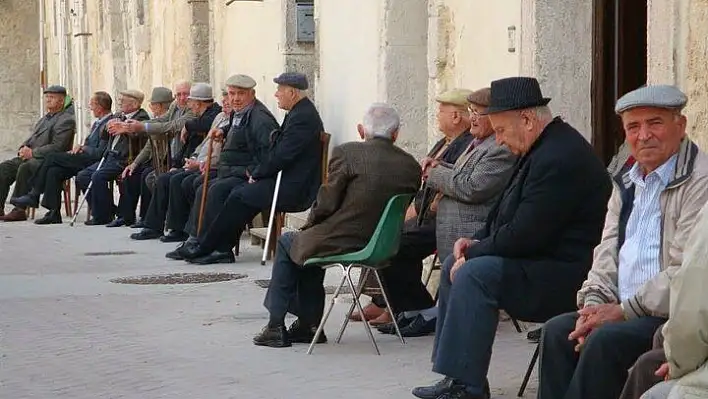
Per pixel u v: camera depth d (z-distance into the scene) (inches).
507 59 707.4
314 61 1115.3
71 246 1080.8
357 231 601.9
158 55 1683.1
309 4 1120.8
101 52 2140.7
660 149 414.3
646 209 422.9
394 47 874.8
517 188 484.4
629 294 424.2
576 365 420.8
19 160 1343.5
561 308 478.0
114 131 1151.6
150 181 1170.0
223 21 1384.1
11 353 620.4
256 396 520.1
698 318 320.8
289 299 620.4
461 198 596.4
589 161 476.7
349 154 605.3
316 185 916.6
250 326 679.1
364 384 536.4
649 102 410.0
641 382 370.6
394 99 877.2
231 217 927.7
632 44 682.8
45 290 827.4
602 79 680.4
